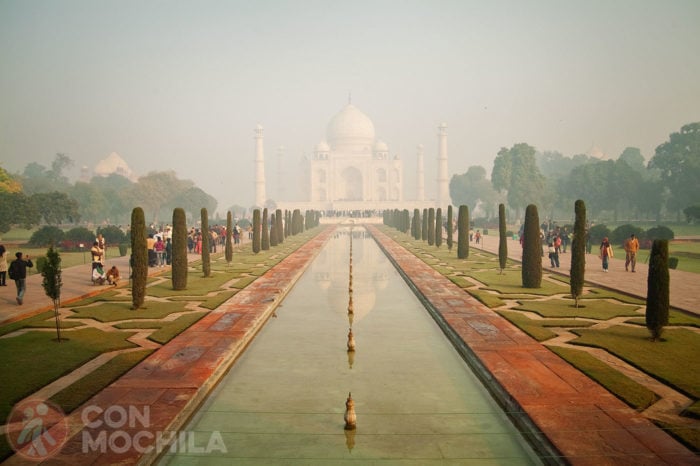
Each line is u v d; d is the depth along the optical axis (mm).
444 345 17656
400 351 16969
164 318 20469
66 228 103312
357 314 22750
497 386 13008
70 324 19406
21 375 13539
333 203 147375
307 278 33969
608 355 15391
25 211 62344
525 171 107938
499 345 16359
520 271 34469
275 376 14469
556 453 9500
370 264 42250
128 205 112812
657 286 16656
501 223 33625
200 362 14695
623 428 10359
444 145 152375
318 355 16469
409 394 13117
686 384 12633
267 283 29609
